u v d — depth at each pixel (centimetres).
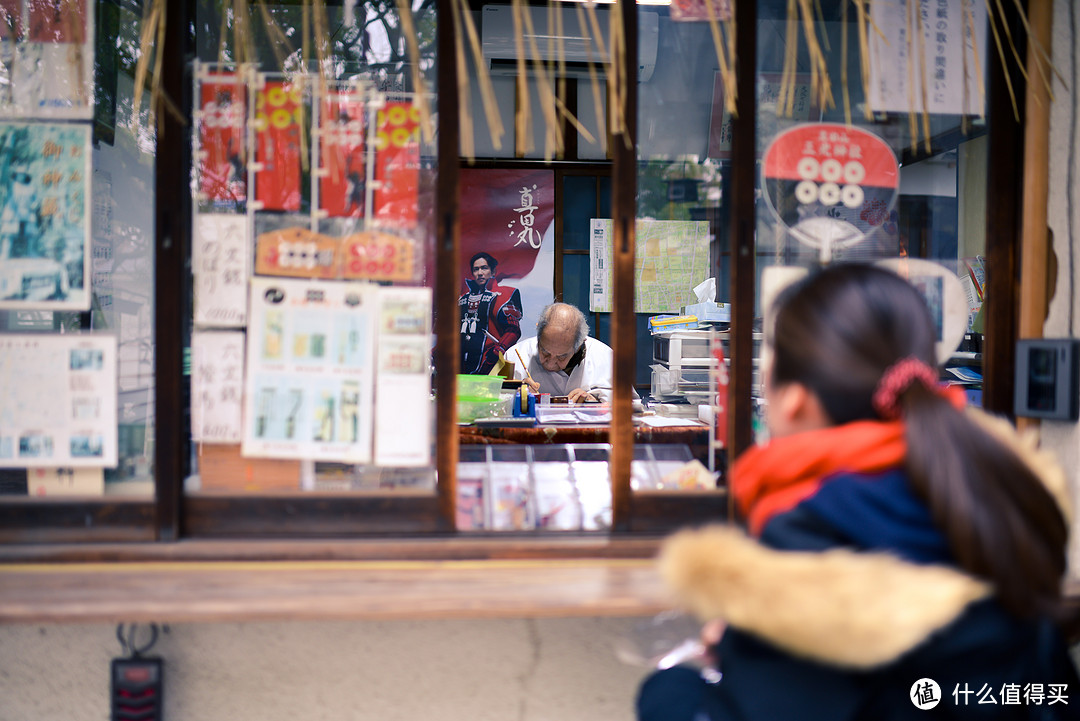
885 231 183
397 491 168
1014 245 175
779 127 179
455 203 168
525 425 267
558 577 153
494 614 137
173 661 166
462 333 483
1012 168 175
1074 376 160
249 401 169
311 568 156
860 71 182
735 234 175
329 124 171
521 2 167
